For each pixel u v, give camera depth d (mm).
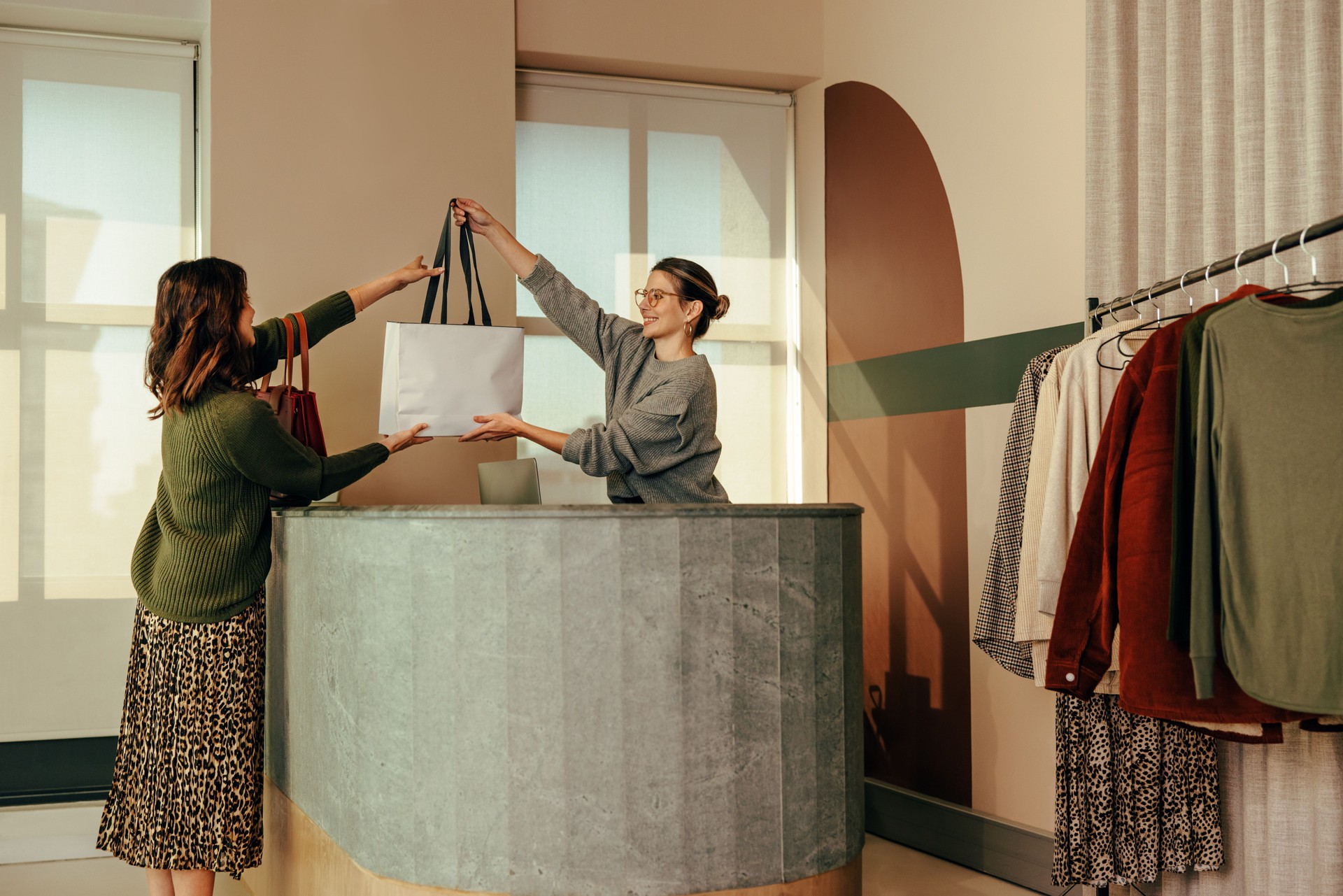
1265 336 1876
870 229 3904
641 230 4117
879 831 3779
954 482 3467
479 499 3555
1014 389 3230
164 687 2398
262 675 2514
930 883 3195
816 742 2133
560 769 1989
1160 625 1998
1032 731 3141
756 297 4281
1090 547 2162
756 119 4301
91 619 3631
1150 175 2598
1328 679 1777
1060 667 2156
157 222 3748
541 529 2012
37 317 3613
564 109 4027
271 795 2762
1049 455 2436
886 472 3812
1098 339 2393
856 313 3980
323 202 3438
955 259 3486
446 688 2031
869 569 3902
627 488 2670
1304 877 2168
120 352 3699
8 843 3406
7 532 3553
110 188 3699
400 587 2086
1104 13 2781
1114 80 2740
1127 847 2369
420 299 3514
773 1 4125
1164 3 2592
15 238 3594
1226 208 2434
